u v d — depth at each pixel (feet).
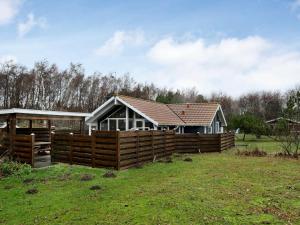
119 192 30.30
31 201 28.12
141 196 28.60
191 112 90.53
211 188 31.45
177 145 66.59
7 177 38.45
